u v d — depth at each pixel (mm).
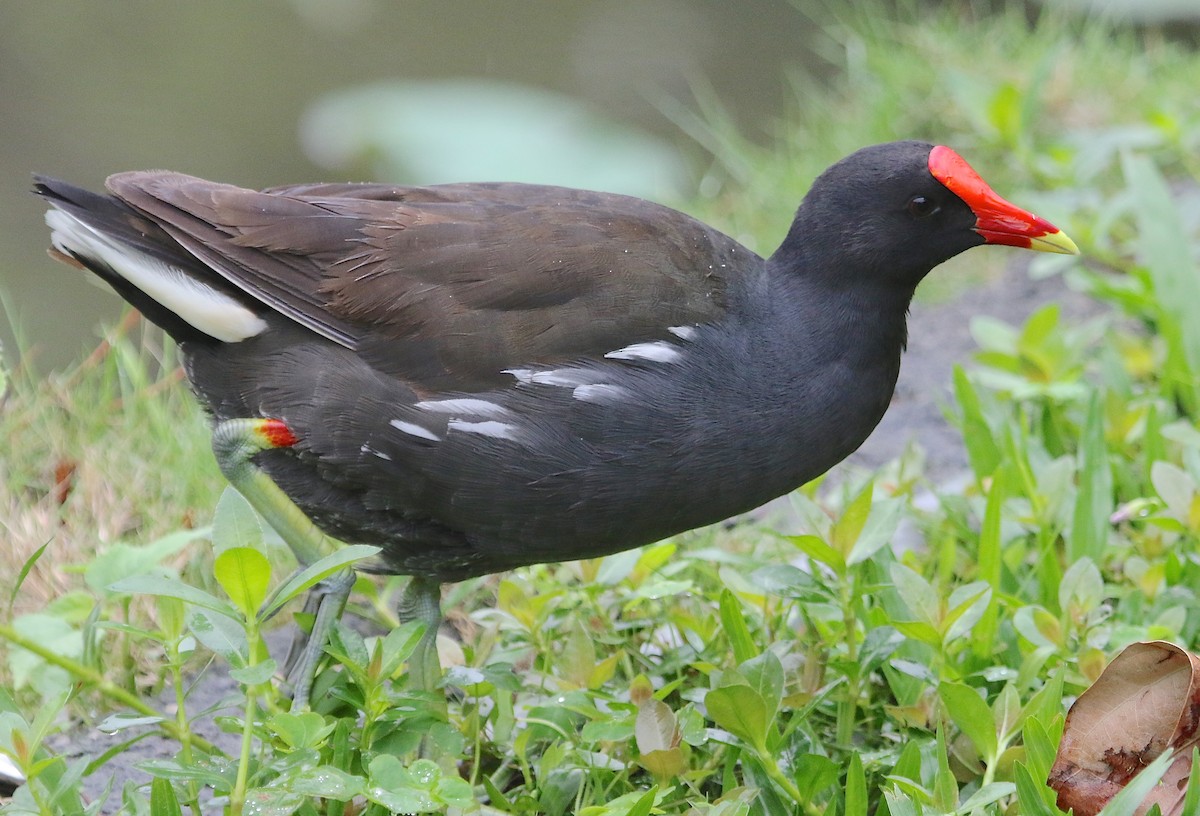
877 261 6824
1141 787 5078
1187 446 8102
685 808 6152
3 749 5367
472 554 6871
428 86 15883
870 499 6590
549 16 17594
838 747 6594
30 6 17172
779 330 6793
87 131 15164
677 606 7562
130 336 12109
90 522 8508
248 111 15750
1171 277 9570
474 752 6418
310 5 17656
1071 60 13969
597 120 15578
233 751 6957
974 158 12867
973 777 6316
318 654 6676
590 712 6078
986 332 9297
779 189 12820
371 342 6609
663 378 6523
